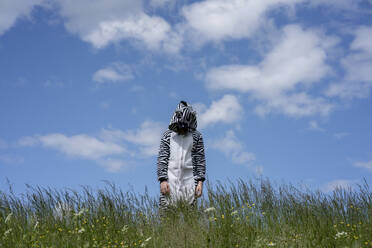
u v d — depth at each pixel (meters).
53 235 4.16
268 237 4.34
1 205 4.98
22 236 4.23
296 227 4.69
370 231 4.32
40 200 5.01
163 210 4.84
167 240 4.14
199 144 5.12
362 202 5.10
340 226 4.62
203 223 4.51
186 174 5.02
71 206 5.00
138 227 4.70
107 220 4.71
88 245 3.94
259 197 5.21
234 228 4.30
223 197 4.86
